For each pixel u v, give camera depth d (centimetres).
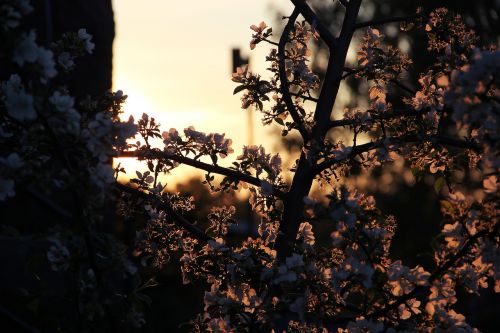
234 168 474
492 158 344
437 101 458
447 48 472
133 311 362
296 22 500
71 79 840
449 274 404
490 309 1562
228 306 416
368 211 393
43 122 320
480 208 385
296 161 484
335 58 487
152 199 461
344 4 496
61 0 823
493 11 2781
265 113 487
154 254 468
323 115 476
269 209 480
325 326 449
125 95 432
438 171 467
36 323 375
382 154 457
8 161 324
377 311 399
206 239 468
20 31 315
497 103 332
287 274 394
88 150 341
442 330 399
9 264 626
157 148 462
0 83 404
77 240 349
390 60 483
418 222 2770
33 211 760
